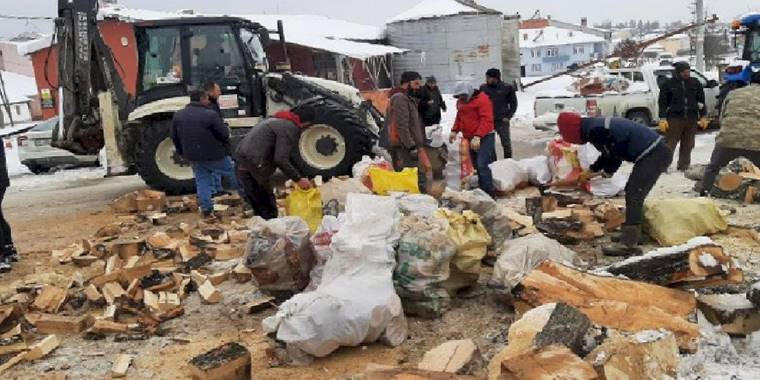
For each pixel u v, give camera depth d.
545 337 3.49
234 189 10.10
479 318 4.82
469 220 5.23
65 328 5.16
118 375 4.34
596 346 3.53
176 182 10.56
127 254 6.94
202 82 10.77
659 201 6.59
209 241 7.12
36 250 7.81
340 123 10.32
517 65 30.55
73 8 10.32
